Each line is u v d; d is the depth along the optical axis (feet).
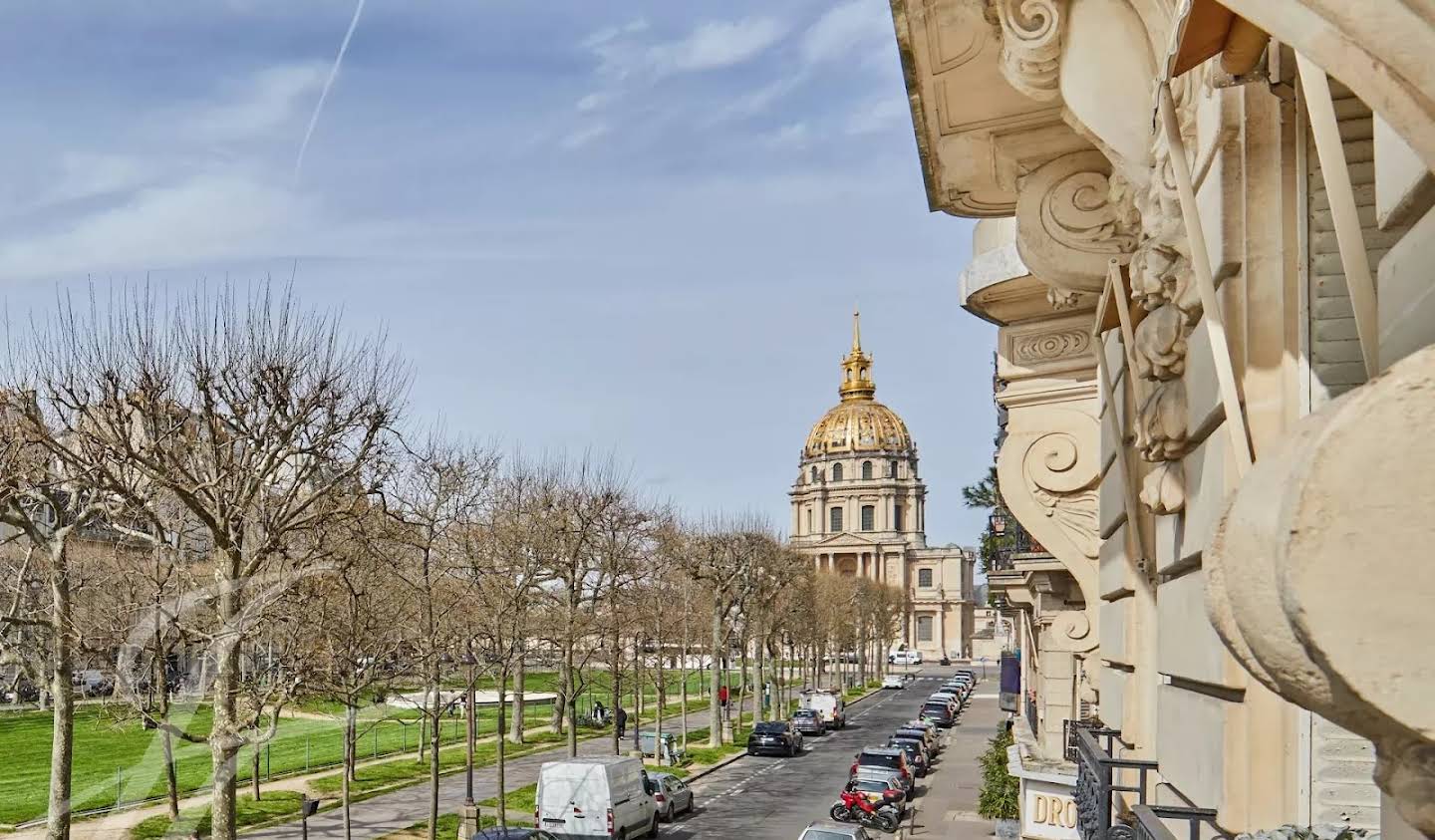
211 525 55.42
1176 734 16.14
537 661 170.19
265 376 61.52
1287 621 4.96
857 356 534.78
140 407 59.88
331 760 134.92
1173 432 15.05
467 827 85.81
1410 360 4.80
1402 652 4.66
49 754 125.80
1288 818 12.55
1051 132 23.35
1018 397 35.12
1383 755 5.00
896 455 497.87
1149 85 16.44
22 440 63.46
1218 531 5.47
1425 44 5.76
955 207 28.50
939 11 19.79
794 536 502.38
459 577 96.89
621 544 128.88
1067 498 34.06
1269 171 13.10
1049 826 49.03
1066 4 17.46
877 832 93.20
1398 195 7.79
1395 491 4.70
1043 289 33.96
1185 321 15.16
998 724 199.72
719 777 132.26
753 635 191.01
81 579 67.41
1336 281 12.62
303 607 59.41
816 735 184.14
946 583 484.74
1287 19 6.24
